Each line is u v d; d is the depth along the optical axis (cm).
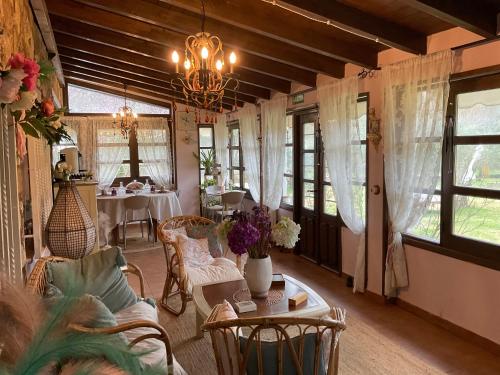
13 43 229
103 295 246
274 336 281
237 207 758
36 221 316
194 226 412
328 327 161
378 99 394
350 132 421
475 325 310
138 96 844
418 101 337
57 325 77
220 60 320
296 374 161
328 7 295
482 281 303
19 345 72
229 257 546
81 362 72
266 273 274
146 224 805
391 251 376
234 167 810
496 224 294
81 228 295
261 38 414
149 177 858
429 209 350
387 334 328
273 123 595
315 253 539
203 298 279
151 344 208
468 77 302
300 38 361
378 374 270
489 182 297
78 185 398
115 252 262
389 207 372
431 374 270
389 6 296
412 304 370
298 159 570
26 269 274
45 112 187
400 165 356
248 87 607
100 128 820
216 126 849
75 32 480
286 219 284
